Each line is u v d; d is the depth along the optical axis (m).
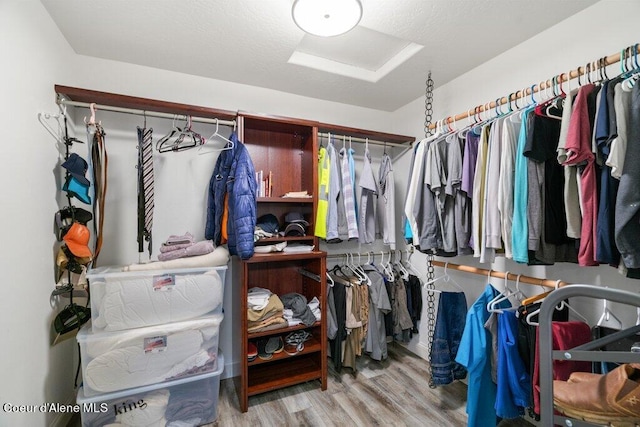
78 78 1.90
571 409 0.85
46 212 1.47
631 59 1.27
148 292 1.55
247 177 1.83
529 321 1.38
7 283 1.14
